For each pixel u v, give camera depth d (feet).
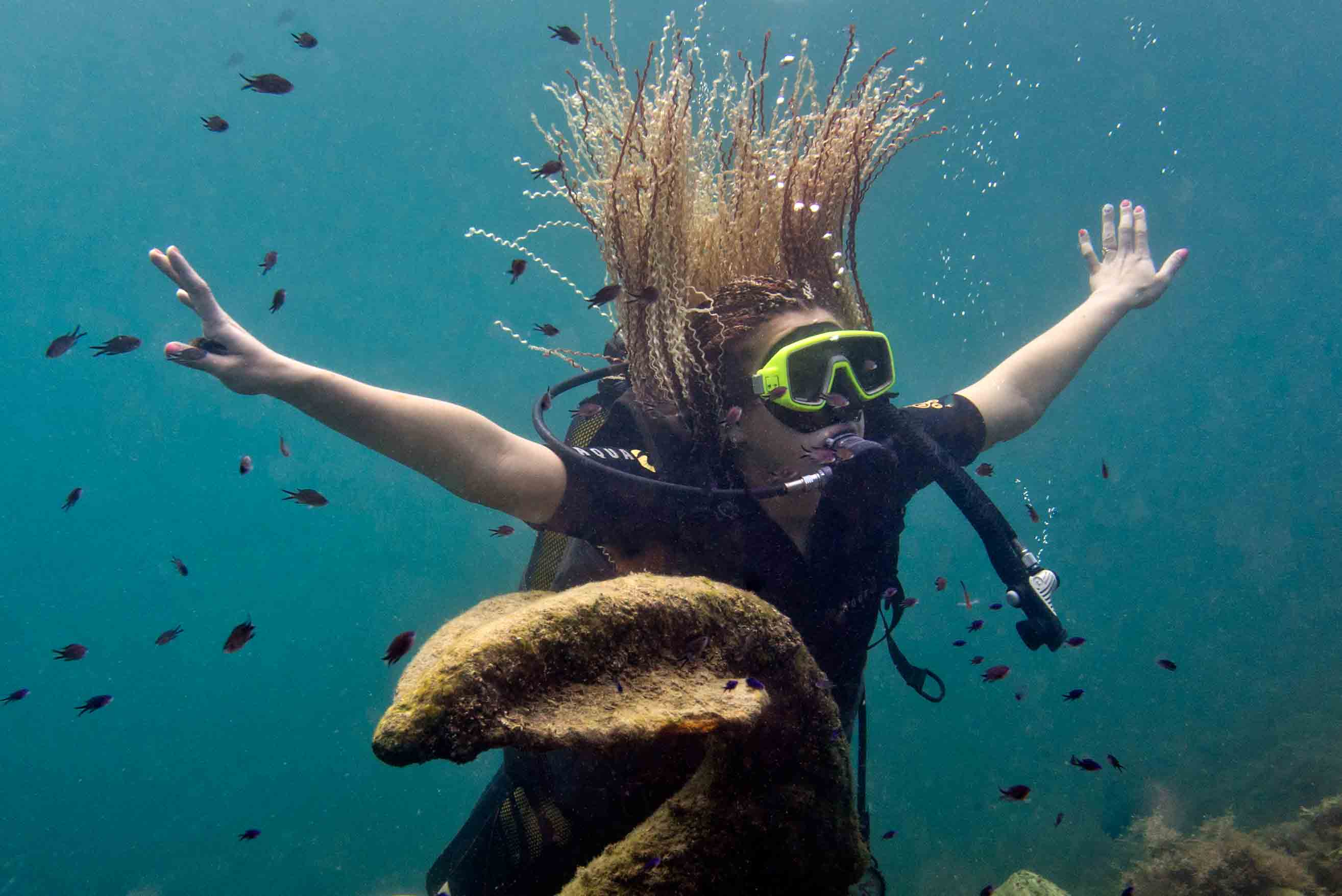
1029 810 43.16
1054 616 7.91
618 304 8.05
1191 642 68.23
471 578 89.61
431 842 49.83
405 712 3.54
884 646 71.20
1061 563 110.83
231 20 120.57
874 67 8.29
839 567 7.37
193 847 55.52
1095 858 35.55
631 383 7.98
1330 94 137.69
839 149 8.25
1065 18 106.83
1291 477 119.96
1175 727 49.93
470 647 3.77
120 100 128.36
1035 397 10.41
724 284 7.81
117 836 61.26
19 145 131.85
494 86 128.88
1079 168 129.08
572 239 123.13
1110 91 120.37
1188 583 91.25
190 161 135.54
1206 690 55.47
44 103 128.06
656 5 105.09
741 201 8.17
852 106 8.34
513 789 7.91
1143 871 23.43
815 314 7.61
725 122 8.23
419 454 6.19
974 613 71.97
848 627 7.56
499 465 6.38
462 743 3.52
